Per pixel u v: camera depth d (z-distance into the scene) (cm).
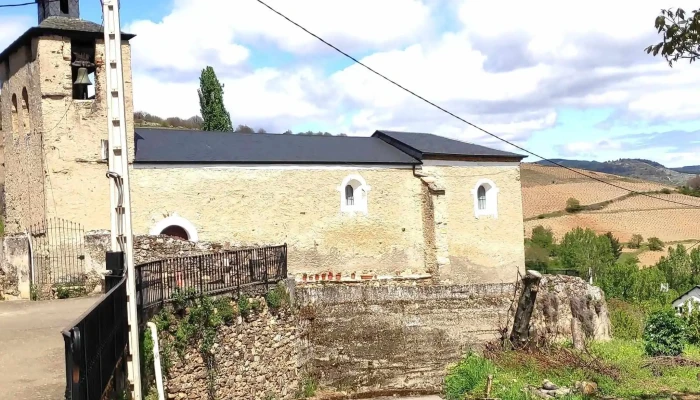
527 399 1648
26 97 2031
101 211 1931
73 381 616
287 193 2264
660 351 2145
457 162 2641
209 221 2109
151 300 1313
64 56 1891
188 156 2102
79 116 1911
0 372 975
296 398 1722
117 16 1102
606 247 5222
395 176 2514
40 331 1280
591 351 2111
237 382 1514
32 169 1973
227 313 1488
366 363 1898
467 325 2075
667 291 4356
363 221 2428
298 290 1819
